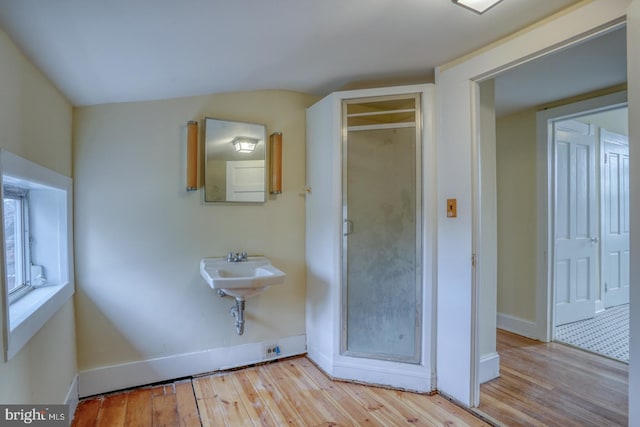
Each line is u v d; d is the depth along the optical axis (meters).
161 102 2.38
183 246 2.46
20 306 1.50
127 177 2.29
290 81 2.51
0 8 1.12
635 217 1.27
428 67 2.27
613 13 1.45
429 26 1.69
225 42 1.68
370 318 2.44
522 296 3.29
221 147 2.54
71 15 1.23
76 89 1.90
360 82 2.56
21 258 1.77
